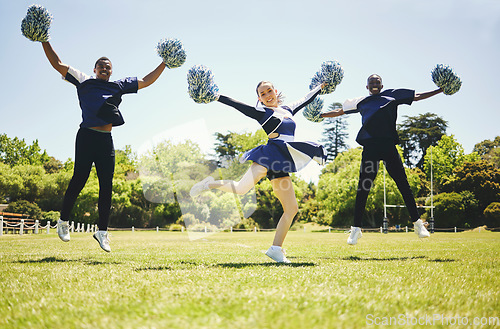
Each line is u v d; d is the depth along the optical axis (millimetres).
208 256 5812
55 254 5848
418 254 6363
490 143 55938
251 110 4805
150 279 3303
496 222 36812
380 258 5602
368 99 5965
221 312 2150
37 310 2299
